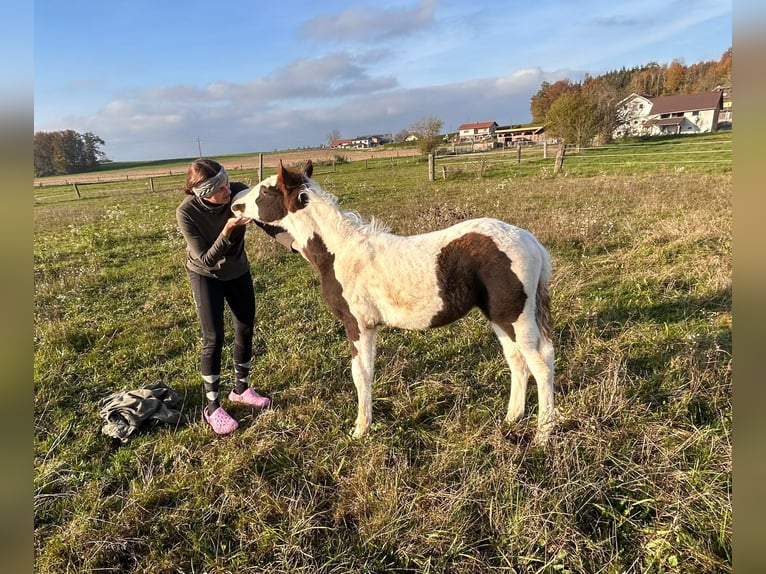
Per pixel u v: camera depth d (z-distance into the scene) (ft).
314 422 11.30
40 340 16.74
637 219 26.76
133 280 24.07
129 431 11.08
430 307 10.18
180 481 9.60
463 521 8.04
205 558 8.00
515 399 11.04
